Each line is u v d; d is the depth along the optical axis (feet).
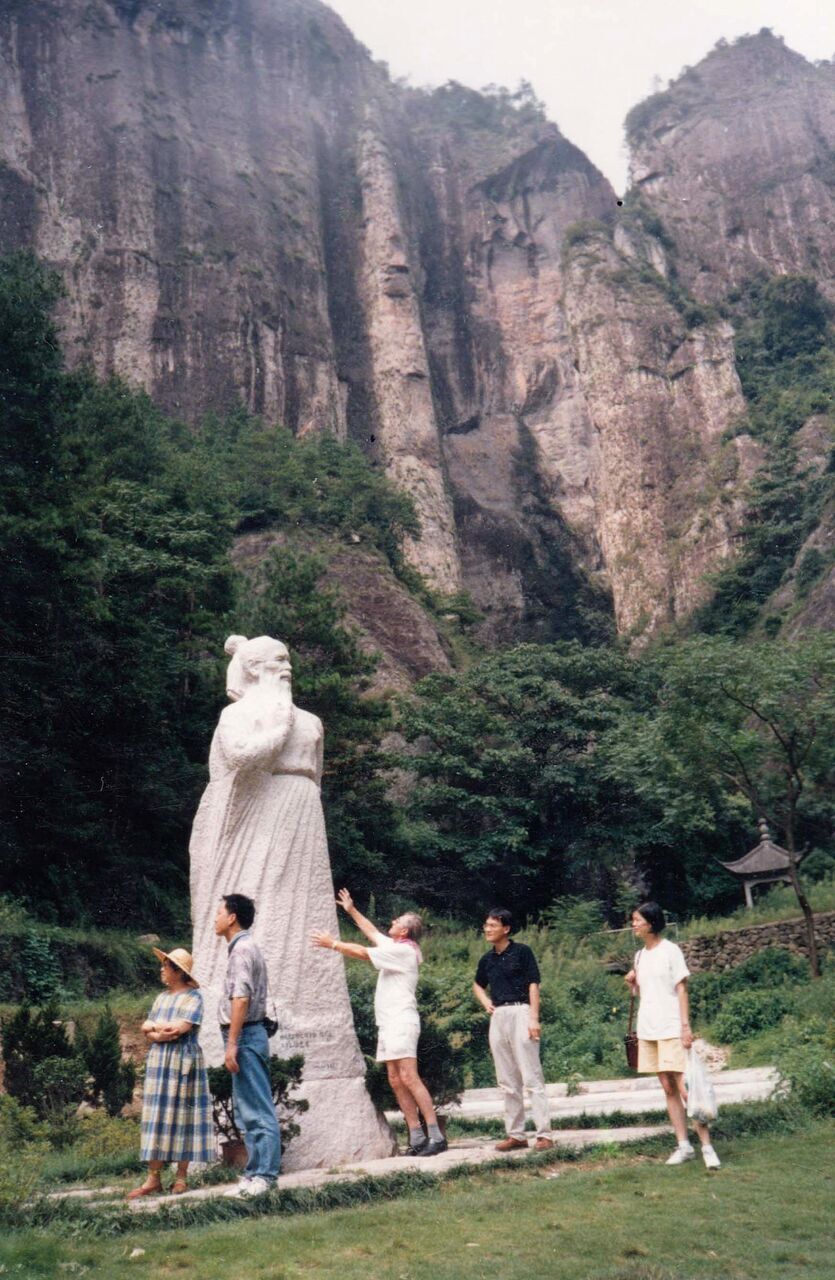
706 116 318.45
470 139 321.93
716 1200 22.21
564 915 107.04
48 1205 20.80
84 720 80.33
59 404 83.87
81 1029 41.24
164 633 92.12
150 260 248.73
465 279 297.74
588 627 243.19
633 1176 24.47
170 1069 23.67
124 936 72.02
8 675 73.82
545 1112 27.58
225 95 285.43
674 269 290.56
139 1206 21.22
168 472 126.72
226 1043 23.29
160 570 92.68
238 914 24.63
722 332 260.01
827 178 304.91
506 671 136.98
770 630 180.55
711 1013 71.05
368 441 260.83
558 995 70.69
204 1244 18.90
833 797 115.75
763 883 111.14
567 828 125.80
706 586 224.94
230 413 235.61
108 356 238.27
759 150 309.42
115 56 270.46
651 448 249.34
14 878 74.28
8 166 246.06
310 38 311.88
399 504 206.59
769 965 76.28
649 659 145.69
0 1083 38.91
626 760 89.10
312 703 98.73
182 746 90.17
